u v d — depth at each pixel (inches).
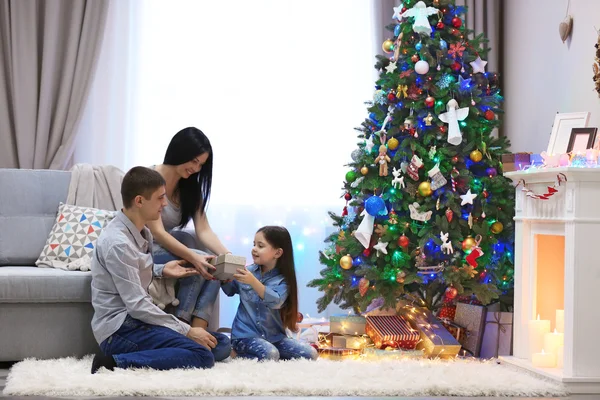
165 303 136.1
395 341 142.5
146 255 128.5
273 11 197.2
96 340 131.8
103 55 187.5
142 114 191.5
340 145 199.3
